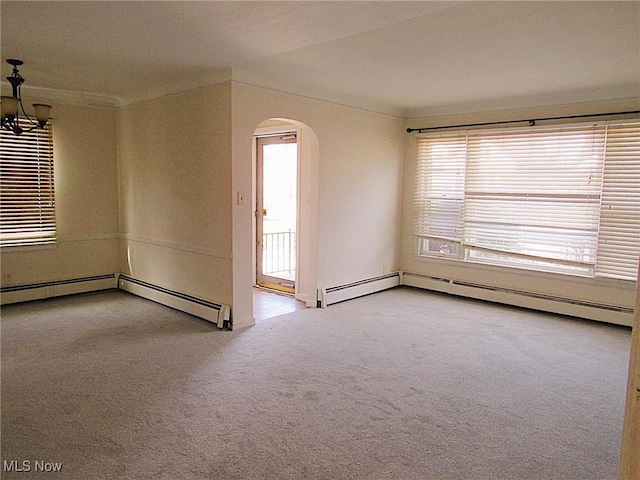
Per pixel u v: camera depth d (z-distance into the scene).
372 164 5.55
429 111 5.73
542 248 4.98
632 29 2.85
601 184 4.56
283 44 3.20
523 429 2.61
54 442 2.39
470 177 5.45
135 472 2.16
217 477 2.14
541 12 2.59
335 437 2.49
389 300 5.43
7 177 4.75
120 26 2.88
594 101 4.57
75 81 4.46
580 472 2.23
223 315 4.23
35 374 3.19
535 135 4.95
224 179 4.13
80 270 5.41
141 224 5.24
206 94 4.20
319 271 5.04
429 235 5.87
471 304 5.29
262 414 2.71
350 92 4.82
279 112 4.38
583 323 4.61
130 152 5.29
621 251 4.49
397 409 2.80
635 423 0.61
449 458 2.32
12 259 4.89
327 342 3.95
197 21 2.77
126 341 3.88
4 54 3.54
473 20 2.71
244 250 4.26
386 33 2.95
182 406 2.79
